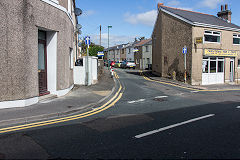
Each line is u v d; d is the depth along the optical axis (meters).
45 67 8.97
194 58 15.83
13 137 4.35
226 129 4.86
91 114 6.44
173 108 7.31
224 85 16.19
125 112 6.69
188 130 4.80
